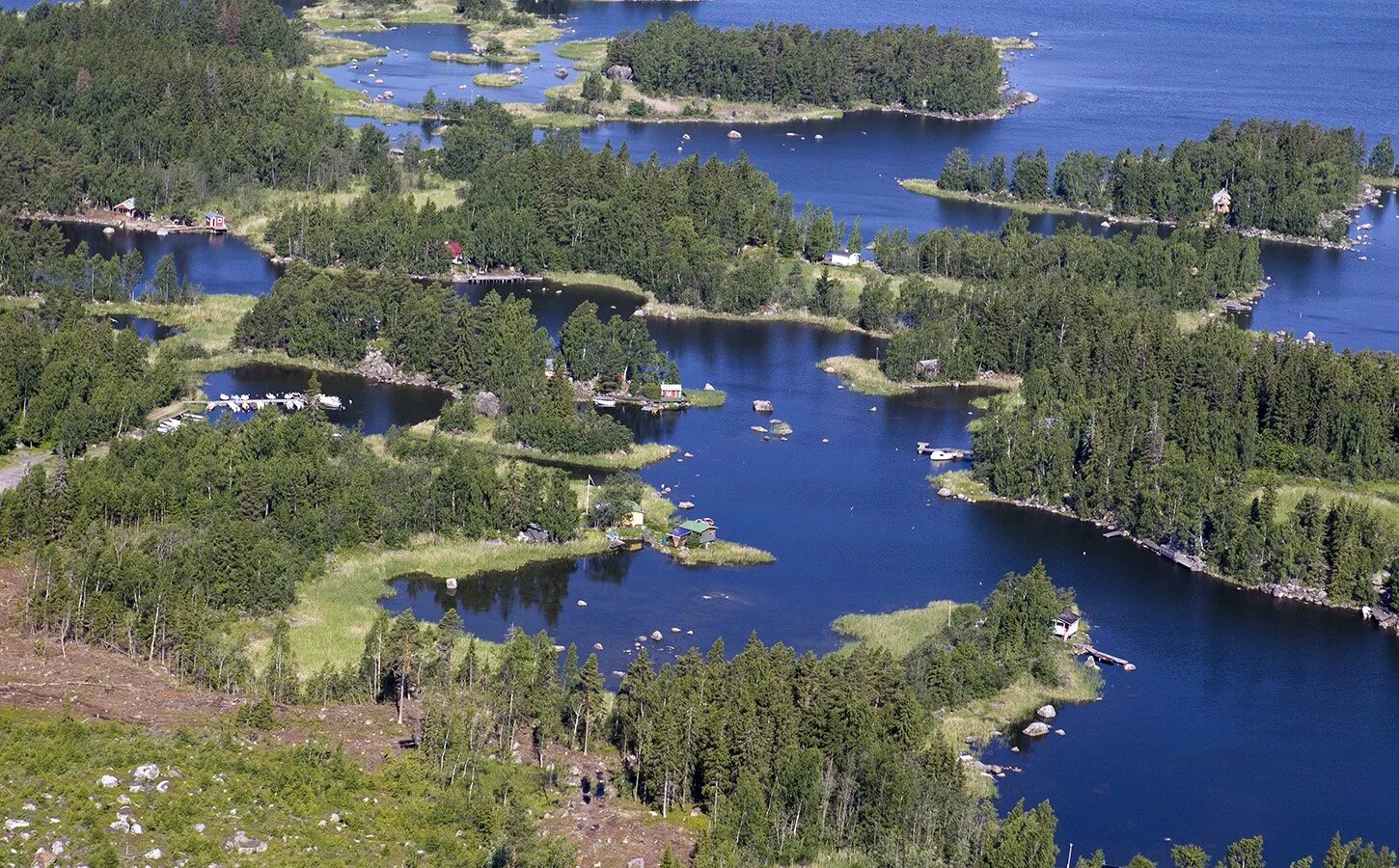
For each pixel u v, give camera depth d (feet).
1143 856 603.26
